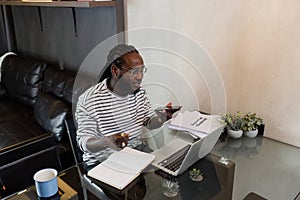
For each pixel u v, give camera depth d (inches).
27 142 64.0
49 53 117.6
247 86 66.7
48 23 112.3
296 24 56.0
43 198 45.3
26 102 114.3
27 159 60.5
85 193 45.8
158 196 44.9
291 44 57.6
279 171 53.2
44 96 95.4
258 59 63.4
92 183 47.6
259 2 60.0
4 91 125.9
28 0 105.2
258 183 49.3
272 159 56.6
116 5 79.6
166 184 47.3
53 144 67.5
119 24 81.4
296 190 48.4
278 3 57.5
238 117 63.6
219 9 65.7
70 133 59.7
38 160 62.2
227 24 65.5
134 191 45.6
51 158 64.4
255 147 60.9
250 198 45.8
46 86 103.8
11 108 112.8
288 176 52.0
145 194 45.1
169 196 45.0
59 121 83.3
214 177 49.9
